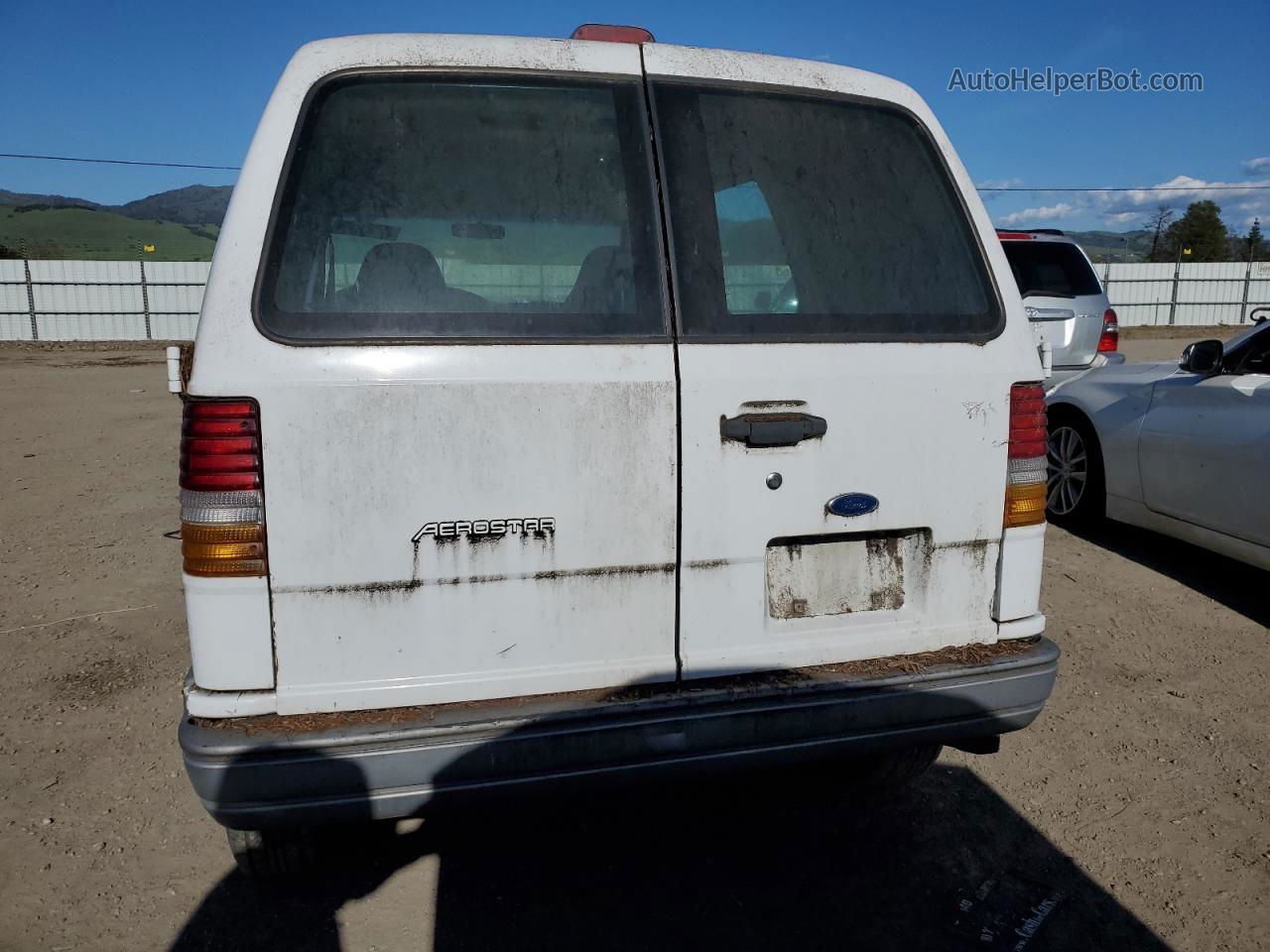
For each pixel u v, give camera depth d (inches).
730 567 89.7
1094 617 184.4
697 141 93.7
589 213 89.4
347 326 81.7
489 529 83.1
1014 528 99.4
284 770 79.4
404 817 83.7
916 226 101.4
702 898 103.0
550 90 91.0
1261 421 179.6
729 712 87.7
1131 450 212.2
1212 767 130.9
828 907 101.8
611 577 86.4
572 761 84.8
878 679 92.1
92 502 280.1
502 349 83.4
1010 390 98.7
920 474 95.0
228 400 78.5
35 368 789.9
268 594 80.1
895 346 94.5
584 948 95.2
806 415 90.4
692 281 89.7
